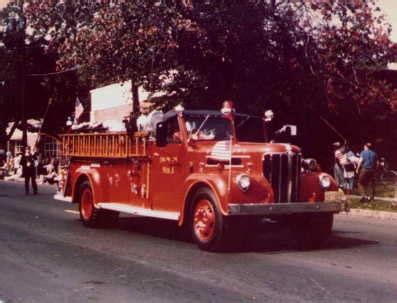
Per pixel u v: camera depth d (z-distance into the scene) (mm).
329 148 32344
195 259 10469
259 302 7504
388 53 26547
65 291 8094
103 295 7871
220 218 10930
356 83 27219
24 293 7980
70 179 15805
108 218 14672
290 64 26531
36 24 27562
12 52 59844
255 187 11023
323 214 11789
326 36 26078
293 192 11367
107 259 10445
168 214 12148
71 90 60750
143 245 12023
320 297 7773
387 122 33625
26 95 61750
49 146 62719
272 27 26172
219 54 25531
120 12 23750
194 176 11484
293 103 27516
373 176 22156
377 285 8516
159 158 12727
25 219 16656
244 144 11508
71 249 11500
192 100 26625
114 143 14078
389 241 13078
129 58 24406
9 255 10820
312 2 25312
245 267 9781
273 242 12531
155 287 8328
